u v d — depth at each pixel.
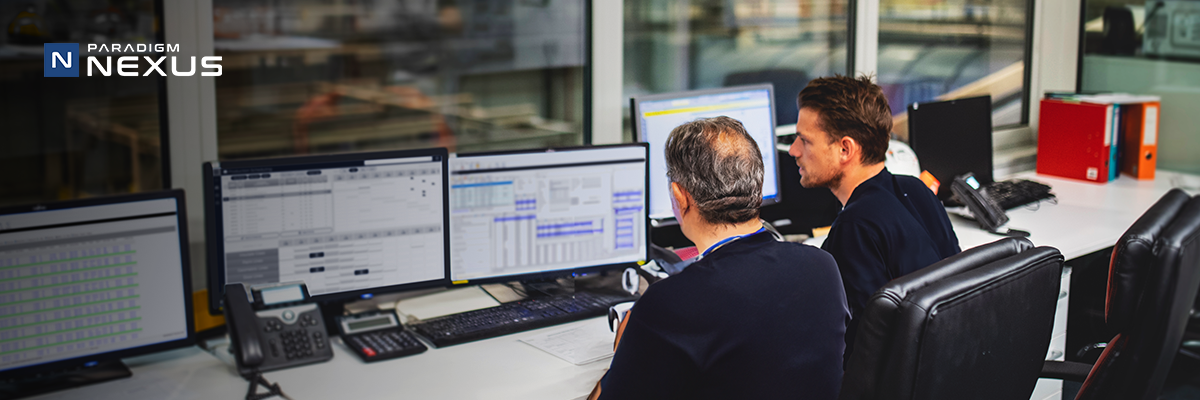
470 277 2.11
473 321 2.01
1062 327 2.56
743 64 3.03
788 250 1.41
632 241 2.25
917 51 3.49
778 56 3.11
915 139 2.99
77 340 1.70
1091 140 3.49
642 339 1.32
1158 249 1.63
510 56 2.52
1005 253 1.50
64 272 1.67
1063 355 2.58
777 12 3.07
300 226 1.91
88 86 1.91
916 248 1.78
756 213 1.44
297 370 1.76
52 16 1.85
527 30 2.54
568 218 2.17
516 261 2.14
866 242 1.77
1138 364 1.71
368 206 1.97
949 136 3.10
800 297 1.36
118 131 1.96
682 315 1.30
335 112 2.24
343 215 1.95
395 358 1.83
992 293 1.31
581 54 2.68
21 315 1.64
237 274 1.87
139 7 1.93
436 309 2.12
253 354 1.73
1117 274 1.68
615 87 2.71
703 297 1.31
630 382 1.33
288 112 2.16
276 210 1.89
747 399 1.32
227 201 1.84
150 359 1.83
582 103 2.71
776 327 1.33
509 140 2.58
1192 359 3.35
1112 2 3.82
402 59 2.32
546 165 2.12
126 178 1.99
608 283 2.28
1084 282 2.98
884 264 1.78
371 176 1.96
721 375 1.31
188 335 1.81
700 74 2.93
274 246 1.90
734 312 1.30
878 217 1.78
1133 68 3.82
